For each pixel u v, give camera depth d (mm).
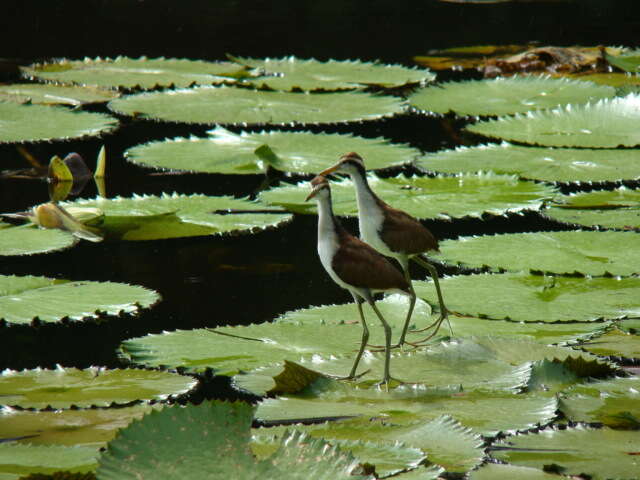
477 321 10688
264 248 13438
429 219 15016
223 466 6125
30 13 27188
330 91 21469
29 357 9812
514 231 14359
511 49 25250
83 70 21641
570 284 11734
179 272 12406
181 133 19125
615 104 19406
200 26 26797
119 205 14453
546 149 17516
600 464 6980
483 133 18203
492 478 6785
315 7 29500
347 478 6059
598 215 14320
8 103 18828
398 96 21688
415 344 10078
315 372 8602
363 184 10930
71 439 7328
